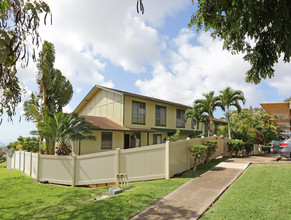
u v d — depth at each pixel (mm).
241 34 5188
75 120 13711
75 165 10898
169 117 23781
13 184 11680
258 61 5613
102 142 16969
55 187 10531
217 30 5461
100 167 10172
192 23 5477
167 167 9047
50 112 15336
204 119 22281
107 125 17406
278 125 18797
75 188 10102
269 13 4359
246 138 20156
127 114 18969
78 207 6461
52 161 11641
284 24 4051
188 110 23188
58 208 6758
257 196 5742
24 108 15352
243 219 4406
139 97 19578
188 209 5285
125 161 9695
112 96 19953
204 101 20953
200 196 6215
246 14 4316
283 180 6977
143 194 6746
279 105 10562
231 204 5332
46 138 14172
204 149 10266
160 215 5023
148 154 9453
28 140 21344
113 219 4969
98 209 5770
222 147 15562
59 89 17453
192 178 8648
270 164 9945
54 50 15648
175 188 7297
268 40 5289
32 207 7391
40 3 3102
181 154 10133
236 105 18766
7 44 2693
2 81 3391
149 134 21328
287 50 4145
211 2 4754
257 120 29375
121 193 7430
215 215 4750
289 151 11000
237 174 8555
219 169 9609
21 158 15688
